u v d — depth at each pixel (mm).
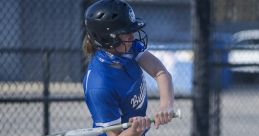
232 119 30844
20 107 25328
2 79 24641
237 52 26703
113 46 11977
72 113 28734
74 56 28344
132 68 12102
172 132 26453
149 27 38594
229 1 23141
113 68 11984
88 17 12070
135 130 11156
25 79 26172
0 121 24094
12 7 28500
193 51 21031
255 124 30031
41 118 25344
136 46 12352
